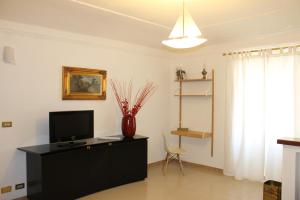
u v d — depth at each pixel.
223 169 4.91
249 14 3.20
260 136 4.38
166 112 5.75
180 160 5.26
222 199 3.74
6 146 3.50
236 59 4.65
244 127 4.53
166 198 3.75
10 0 2.76
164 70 5.68
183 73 5.49
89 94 4.37
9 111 3.52
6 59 3.41
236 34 4.17
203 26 3.71
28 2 2.82
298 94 3.98
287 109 4.14
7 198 3.50
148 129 5.37
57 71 3.99
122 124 4.53
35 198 3.44
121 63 4.86
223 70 4.94
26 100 3.67
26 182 3.65
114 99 4.76
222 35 4.23
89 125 4.13
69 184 3.56
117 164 4.16
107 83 4.65
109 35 4.28
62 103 4.07
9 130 3.52
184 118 5.59
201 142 5.32
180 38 2.54
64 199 3.51
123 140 4.21
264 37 4.28
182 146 5.65
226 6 2.93
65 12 3.14
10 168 3.53
